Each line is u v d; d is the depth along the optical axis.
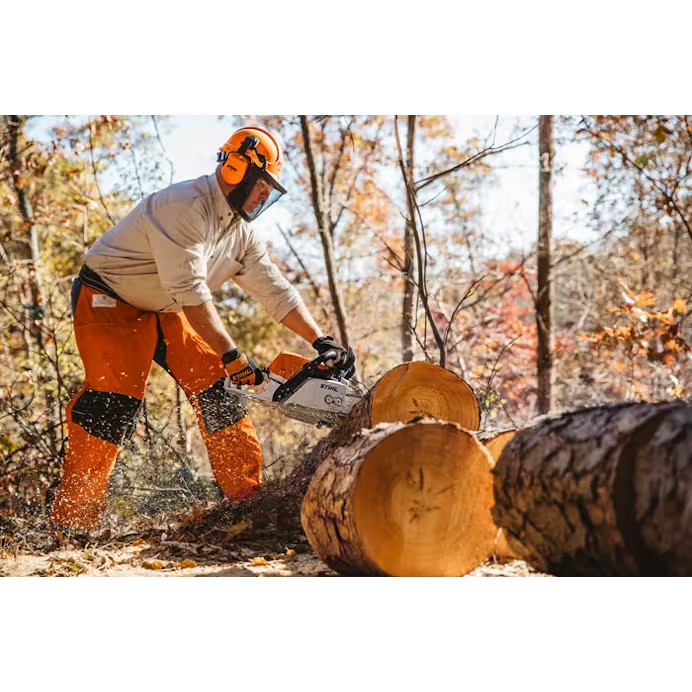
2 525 4.59
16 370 8.18
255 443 4.79
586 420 2.61
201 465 7.05
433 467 2.99
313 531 3.28
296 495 4.34
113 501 4.86
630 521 2.41
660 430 2.38
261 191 4.64
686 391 7.84
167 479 5.25
